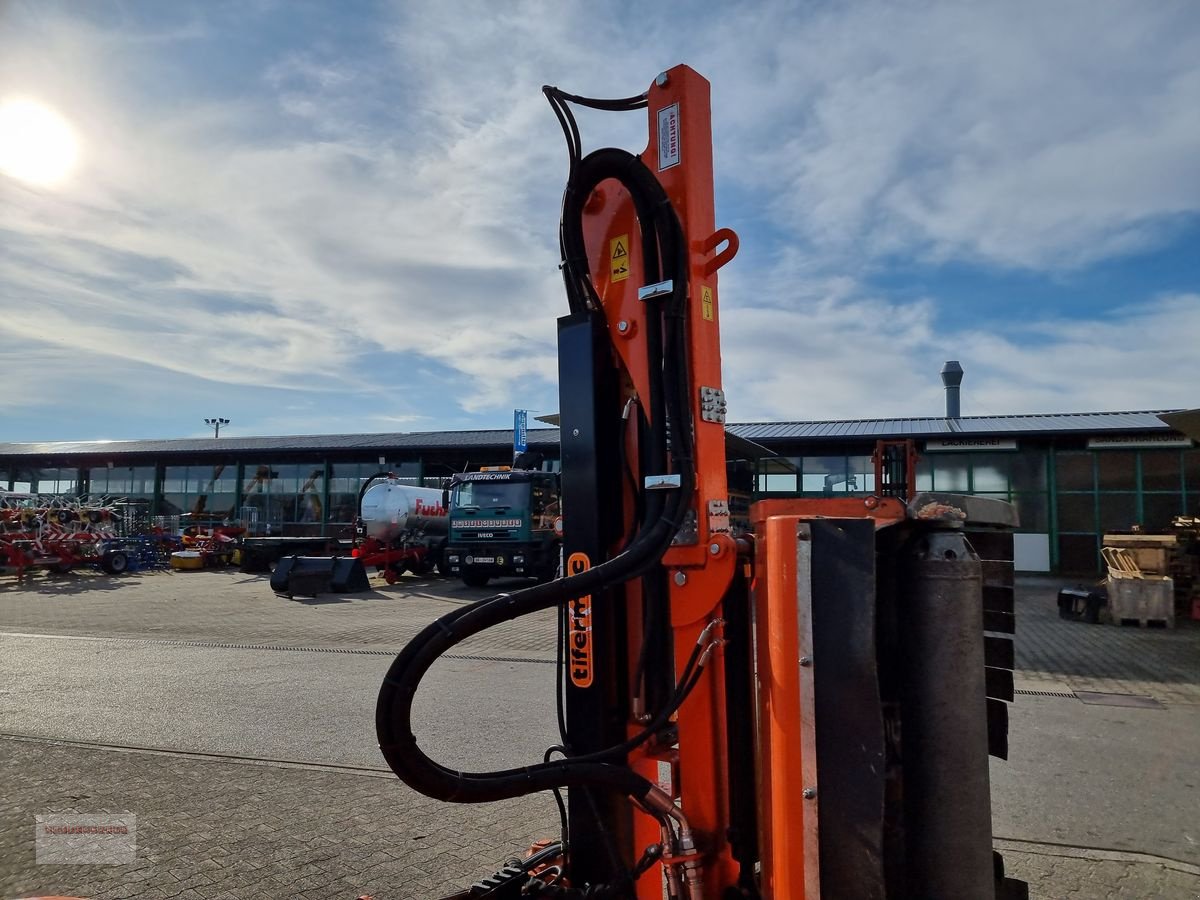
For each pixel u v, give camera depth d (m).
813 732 2.05
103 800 5.11
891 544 2.21
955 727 2.10
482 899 2.78
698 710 2.53
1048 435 23.94
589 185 2.80
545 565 21.36
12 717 7.26
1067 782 5.64
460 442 31.97
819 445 25.58
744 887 2.48
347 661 10.19
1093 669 9.80
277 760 5.97
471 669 9.56
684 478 2.49
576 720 2.79
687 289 2.58
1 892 3.87
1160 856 4.44
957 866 2.06
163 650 11.06
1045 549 24.33
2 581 23.08
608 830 2.75
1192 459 23.61
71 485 37.78
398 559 23.05
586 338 2.80
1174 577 15.49
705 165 2.68
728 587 2.49
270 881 4.01
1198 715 7.52
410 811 4.95
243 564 26.83
